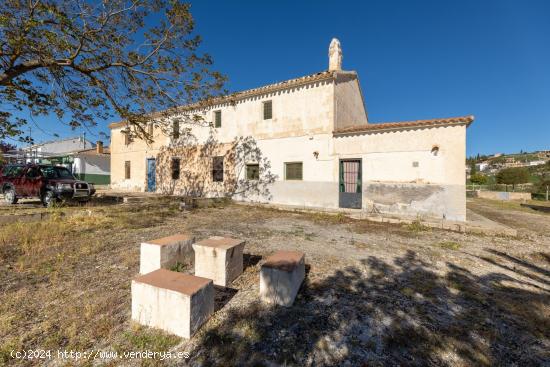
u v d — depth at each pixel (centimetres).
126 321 272
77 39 677
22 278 366
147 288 265
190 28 819
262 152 1324
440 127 896
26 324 262
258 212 1073
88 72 766
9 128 693
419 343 248
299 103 1220
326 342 247
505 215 1120
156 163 1738
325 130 1146
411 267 452
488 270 448
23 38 568
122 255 471
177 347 235
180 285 264
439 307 316
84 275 383
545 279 418
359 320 284
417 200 930
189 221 844
